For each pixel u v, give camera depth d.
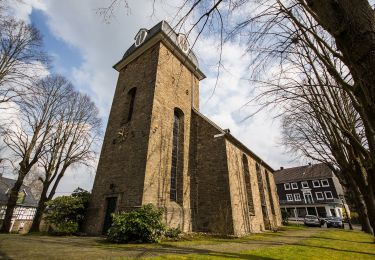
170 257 5.61
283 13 3.87
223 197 12.84
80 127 22.59
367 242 11.39
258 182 20.88
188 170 14.29
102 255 5.80
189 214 12.91
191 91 17.88
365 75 1.89
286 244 9.29
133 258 5.41
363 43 1.88
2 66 13.54
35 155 19.14
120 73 18.50
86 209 13.38
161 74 14.88
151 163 11.86
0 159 18.09
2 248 6.93
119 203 11.51
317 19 2.59
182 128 15.52
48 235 12.55
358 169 7.77
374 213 7.71
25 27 14.27
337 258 6.50
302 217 50.12
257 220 16.52
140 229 8.96
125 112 15.41
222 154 13.98
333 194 47.84
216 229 12.33
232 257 5.83
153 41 16.20
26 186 40.38
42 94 15.03
